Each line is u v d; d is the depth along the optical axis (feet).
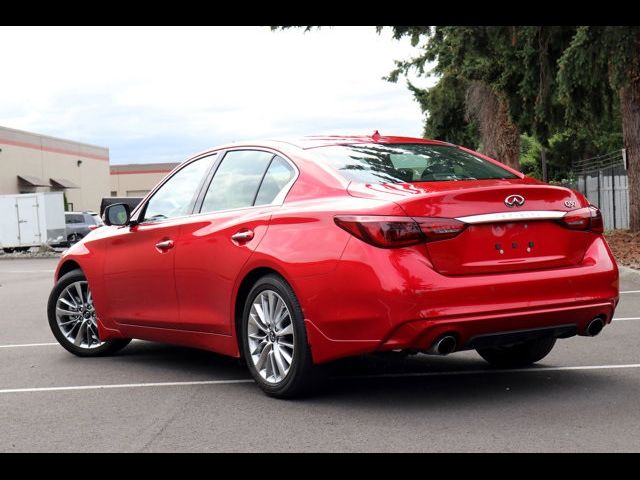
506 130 97.40
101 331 24.91
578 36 52.60
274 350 18.80
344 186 18.17
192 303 21.25
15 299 47.14
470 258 17.03
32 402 19.63
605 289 18.26
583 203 18.60
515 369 21.40
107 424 17.31
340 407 17.90
